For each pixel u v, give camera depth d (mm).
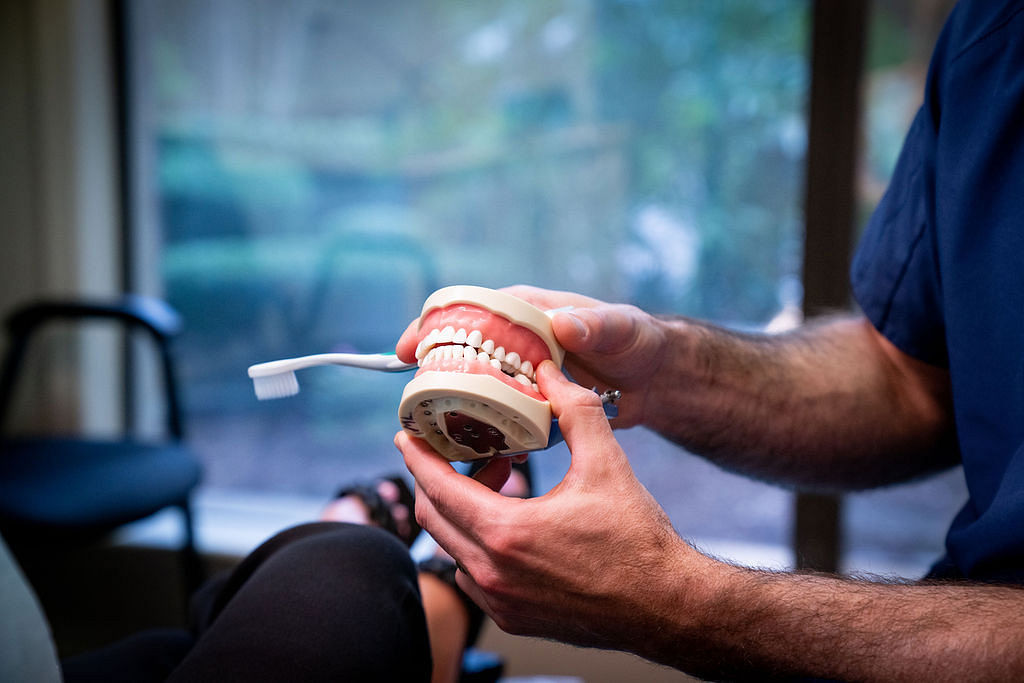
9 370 1834
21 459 1714
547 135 1952
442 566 1063
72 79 2074
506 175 1988
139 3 2141
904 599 540
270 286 2146
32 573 2100
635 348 705
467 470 1150
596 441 542
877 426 854
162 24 2135
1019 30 676
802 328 937
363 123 2047
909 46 1713
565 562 534
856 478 885
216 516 2166
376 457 2119
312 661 614
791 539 1842
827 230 1773
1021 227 651
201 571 1839
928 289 792
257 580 699
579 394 545
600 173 1935
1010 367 658
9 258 2158
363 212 2074
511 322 546
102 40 2139
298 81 2070
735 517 1929
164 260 2203
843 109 1738
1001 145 672
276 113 2092
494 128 1979
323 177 2086
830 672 535
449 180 2020
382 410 2105
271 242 2137
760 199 1861
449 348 539
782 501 1907
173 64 2141
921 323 808
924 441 867
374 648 653
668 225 1915
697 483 1933
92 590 2088
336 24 2035
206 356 2197
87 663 817
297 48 2064
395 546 785
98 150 2150
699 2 1829
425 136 2020
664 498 1947
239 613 657
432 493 560
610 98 1906
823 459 864
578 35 1905
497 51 1955
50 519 1473
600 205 1943
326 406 2135
